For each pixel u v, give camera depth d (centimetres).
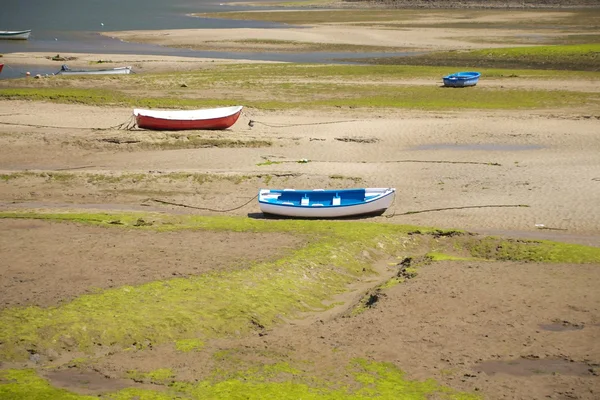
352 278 2148
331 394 1386
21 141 3800
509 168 3384
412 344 1619
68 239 2316
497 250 2381
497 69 6175
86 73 5831
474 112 4556
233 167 3456
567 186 3106
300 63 6544
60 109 4500
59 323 1623
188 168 3453
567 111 4581
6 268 2011
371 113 4522
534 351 1580
